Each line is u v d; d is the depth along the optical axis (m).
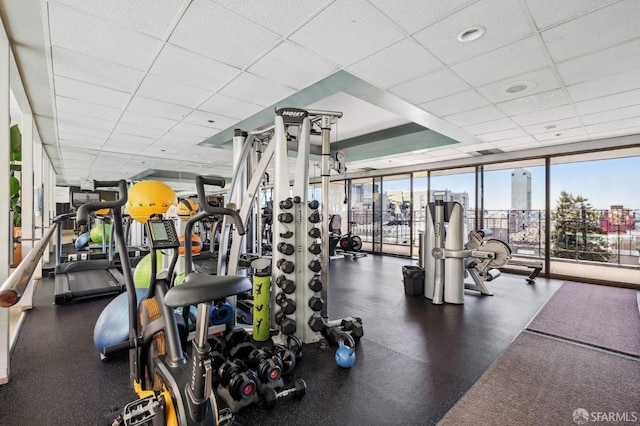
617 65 2.74
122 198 1.65
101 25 2.24
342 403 2.03
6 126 2.30
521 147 5.95
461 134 5.02
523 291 4.95
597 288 5.12
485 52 2.56
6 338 2.22
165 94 3.55
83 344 2.85
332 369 2.47
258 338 2.96
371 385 2.25
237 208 3.53
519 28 2.22
